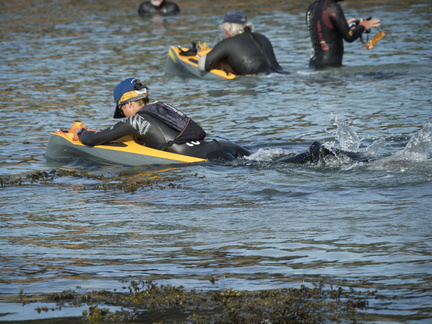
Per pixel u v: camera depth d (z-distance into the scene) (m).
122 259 11.11
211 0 60.53
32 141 21.52
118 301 9.36
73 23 50.38
